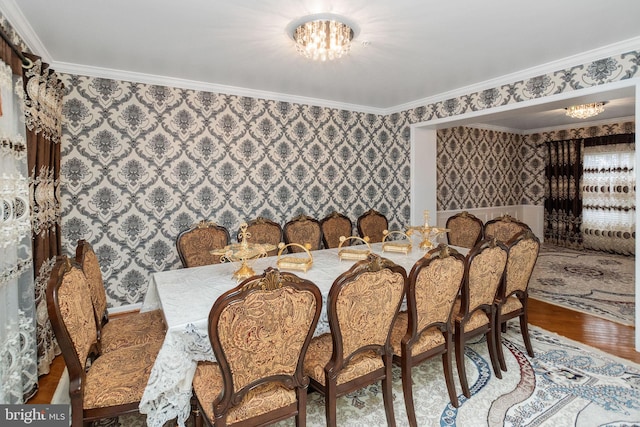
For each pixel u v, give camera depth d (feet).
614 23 7.65
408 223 15.14
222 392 4.25
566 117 19.01
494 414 6.25
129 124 10.83
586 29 7.93
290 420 6.19
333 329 4.87
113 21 7.36
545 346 8.87
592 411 6.29
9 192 5.87
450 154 19.45
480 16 7.29
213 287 6.53
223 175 12.41
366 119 15.60
